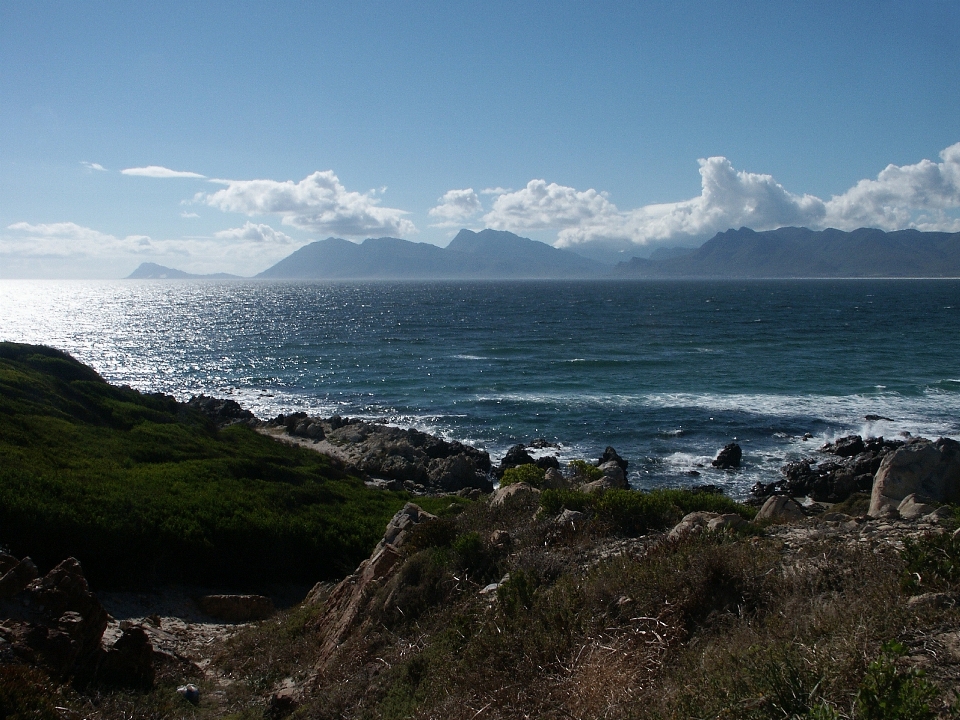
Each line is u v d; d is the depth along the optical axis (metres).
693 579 7.29
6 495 15.05
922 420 44.59
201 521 17.81
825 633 5.59
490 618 8.18
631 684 5.85
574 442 42.12
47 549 14.63
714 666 5.51
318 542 18.94
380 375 67.38
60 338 101.50
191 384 64.50
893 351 76.81
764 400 51.81
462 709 6.48
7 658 8.01
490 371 68.25
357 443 41.75
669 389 57.03
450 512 16.48
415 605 10.01
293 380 65.81
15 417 23.59
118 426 29.22
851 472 30.78
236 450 29.91
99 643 9.41
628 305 180.62
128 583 15.18
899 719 3.98
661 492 13.59
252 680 10.48
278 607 16.34
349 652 9.42
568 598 7.89
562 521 11.49
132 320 138.75
